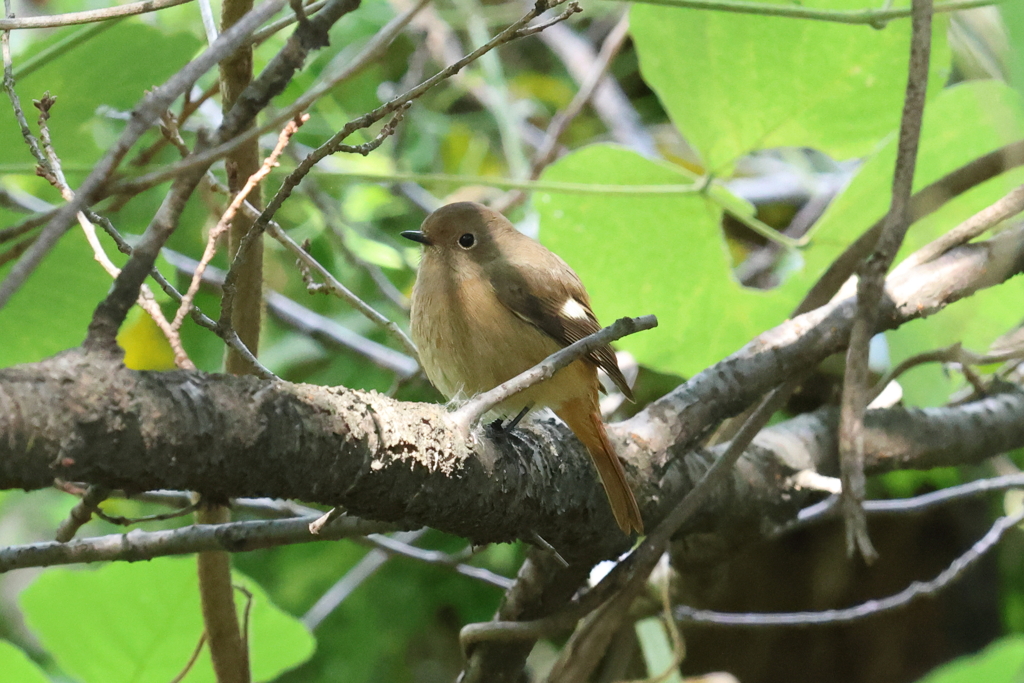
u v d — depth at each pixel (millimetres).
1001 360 6184
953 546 10469
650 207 7055
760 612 10422
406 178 6191
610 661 9008
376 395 3820
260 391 3318
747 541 6227
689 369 8016
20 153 6254
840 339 5789
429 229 6426
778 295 7453
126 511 10648
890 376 6426
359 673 10344
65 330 6801
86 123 6258
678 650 6027
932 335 7512
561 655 5680
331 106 9266
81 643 5727
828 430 6445
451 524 4238
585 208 7121
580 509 5043
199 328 9648
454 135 11992
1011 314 7395
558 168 6918
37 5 9641
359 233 9102
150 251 3012
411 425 3818
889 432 6383
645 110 12914
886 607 7137
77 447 2855
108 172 2580
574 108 9711
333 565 10688
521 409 6008
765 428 6480
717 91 6645
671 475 5625
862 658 10469
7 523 11836
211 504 4609
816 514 6906
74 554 4930
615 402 7840
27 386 2793
